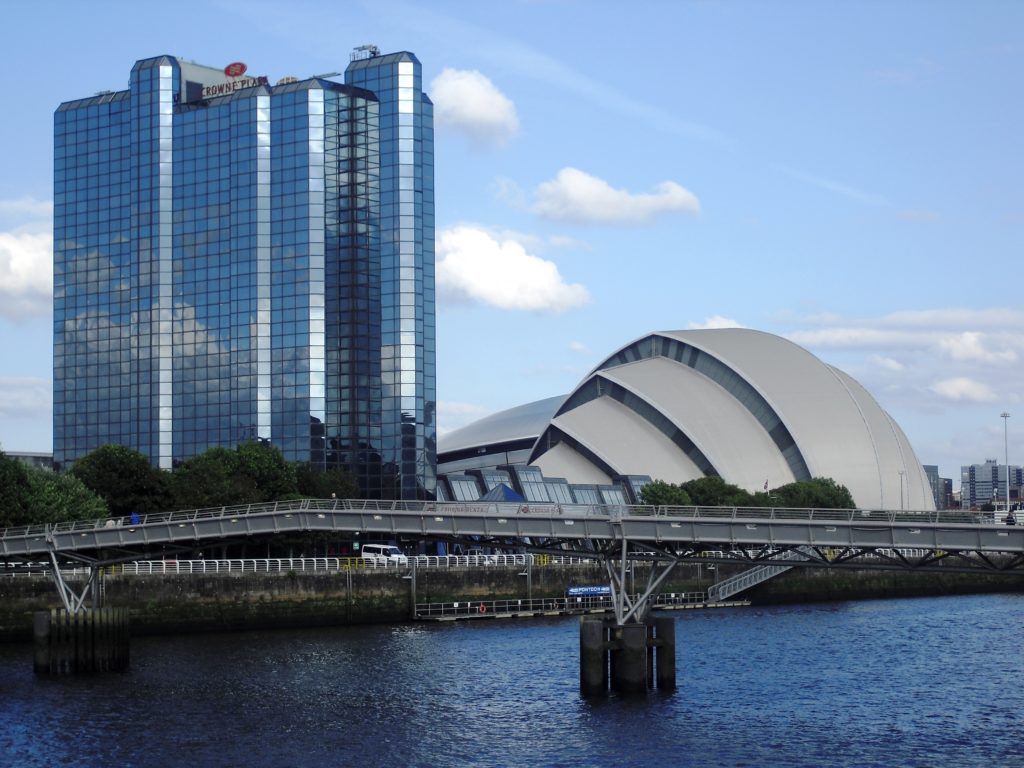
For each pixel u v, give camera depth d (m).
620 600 100.00
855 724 89.94
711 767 77.25
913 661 121.56
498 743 83.50
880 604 188.88
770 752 81.06
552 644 131.25
